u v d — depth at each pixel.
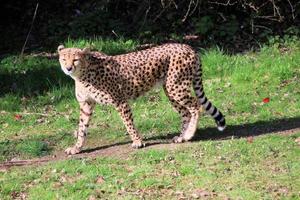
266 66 27.22
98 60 19.73
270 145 19.44
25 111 24.66
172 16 32.84
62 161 19.16
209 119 22.62
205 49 30.16
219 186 16.94
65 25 33.56
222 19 32.25
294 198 16.08
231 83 25.94
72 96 25.62
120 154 19.69
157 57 20.17
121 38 31.27
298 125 21.47
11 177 18.27
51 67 28.31
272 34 31.25
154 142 20.64
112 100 19.91
